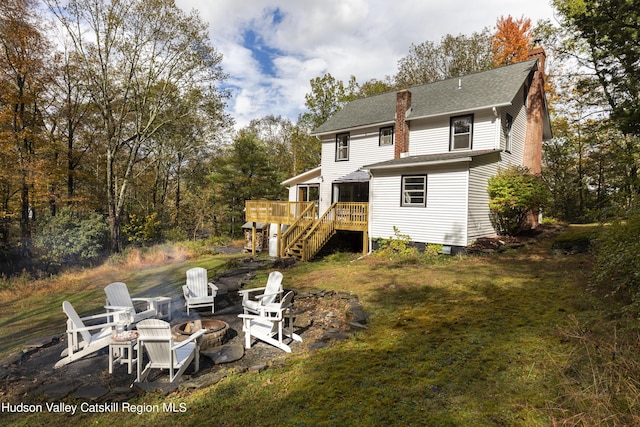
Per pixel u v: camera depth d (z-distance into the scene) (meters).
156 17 18.58
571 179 25.77
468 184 12.48
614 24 11.53
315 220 15.97
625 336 3.83
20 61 16.45
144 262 16.45
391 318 6.29
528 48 27.50
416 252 12.66
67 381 4.51
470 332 5.19
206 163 33.31
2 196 18.94
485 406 3.31
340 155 19.98
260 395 3.94
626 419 2.71
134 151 21.22
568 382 3.38
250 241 21.91
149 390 4.17
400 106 16.52
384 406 3.46
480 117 14.48
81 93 20.83
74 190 21.92
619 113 11.91
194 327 6.02
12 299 11.09
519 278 8.31
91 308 9.21
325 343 5.39
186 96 21.09
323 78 35.88
